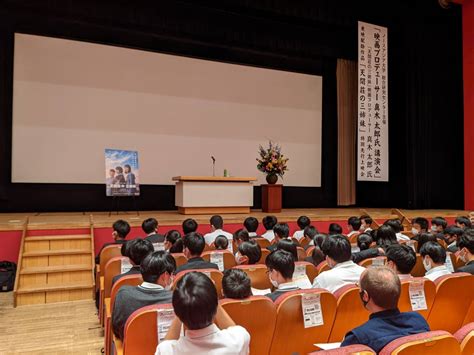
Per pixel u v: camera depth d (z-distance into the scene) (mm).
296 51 9133
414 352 1346
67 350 3021
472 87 8836
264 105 9461
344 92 10109
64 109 7664
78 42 7809
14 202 7312
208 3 7922
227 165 9000
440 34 9797
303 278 2514
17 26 7348
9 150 7270
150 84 8367
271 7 7934
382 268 1647
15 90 7320
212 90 8930
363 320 2182
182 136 8602
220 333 1371
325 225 7223
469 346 1501
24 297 4234
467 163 8945
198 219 6285
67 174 7664
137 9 7570
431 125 9633
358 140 8492
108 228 5684
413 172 9375
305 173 9898
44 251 4945
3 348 3041
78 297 4453
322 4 8430
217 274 2549
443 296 2346
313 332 2035
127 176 6453
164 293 2039
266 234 4926
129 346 1758
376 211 8695
